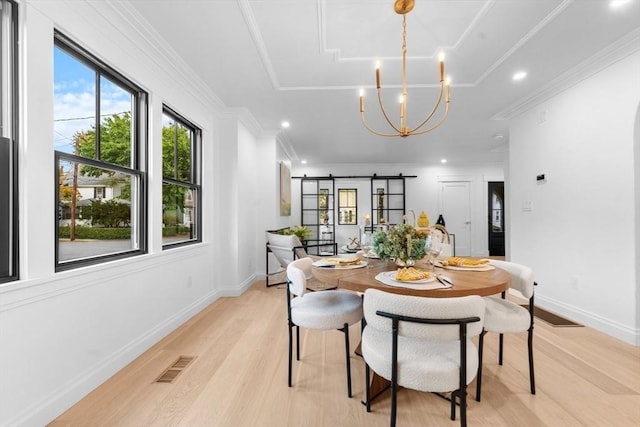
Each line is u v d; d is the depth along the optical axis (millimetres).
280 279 4746
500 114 3875
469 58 2518
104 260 1968
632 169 2322
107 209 2088
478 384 1640
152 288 2369
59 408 1528
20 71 1398
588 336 2480
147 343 2283
